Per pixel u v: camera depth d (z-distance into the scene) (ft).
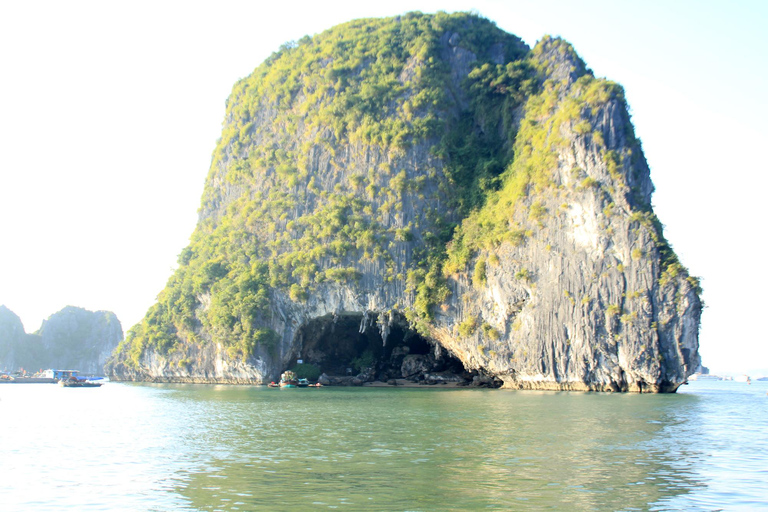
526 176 294.25
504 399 216.74
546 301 274.98
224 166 402.52
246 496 77.51
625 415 161.27
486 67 350.23
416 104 339.98
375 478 86.07
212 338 338.34
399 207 322.55
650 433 127.95
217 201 399.65
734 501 74.95
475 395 240.12
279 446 112.88
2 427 147.13
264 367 318.86
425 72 349.82
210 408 188.55
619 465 94.53
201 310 352.28
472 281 298.35
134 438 125.90
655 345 250.98
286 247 337.72
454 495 77.05
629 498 76.02
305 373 331.57
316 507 72.28
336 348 355.77
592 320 262.88
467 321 293.84
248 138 390.83
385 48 365.61
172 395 253.65
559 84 316.60
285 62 397.60
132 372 400.06
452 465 94.38
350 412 171.22
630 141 277.64
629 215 264.31
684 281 252.42
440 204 325.62
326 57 377.91
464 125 350.43
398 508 71.77
